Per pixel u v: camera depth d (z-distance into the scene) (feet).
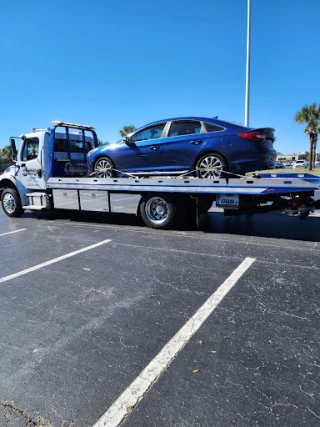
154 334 9.95
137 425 6.67
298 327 10.09
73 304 12.10
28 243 21.43
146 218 24.52
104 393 7.57
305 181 18.45
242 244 19.57
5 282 14.49
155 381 7.91
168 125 23.11
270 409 6.97
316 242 19.70
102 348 9.32
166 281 13.98
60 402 7.34
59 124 28.55
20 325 10.73
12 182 32.14
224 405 7.11
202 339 9.60
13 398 7.52
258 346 9.18
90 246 20.04
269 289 12.88
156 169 23.53
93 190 26.25
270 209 20.68
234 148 20.53
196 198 22.75
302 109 121.60
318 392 7.41
